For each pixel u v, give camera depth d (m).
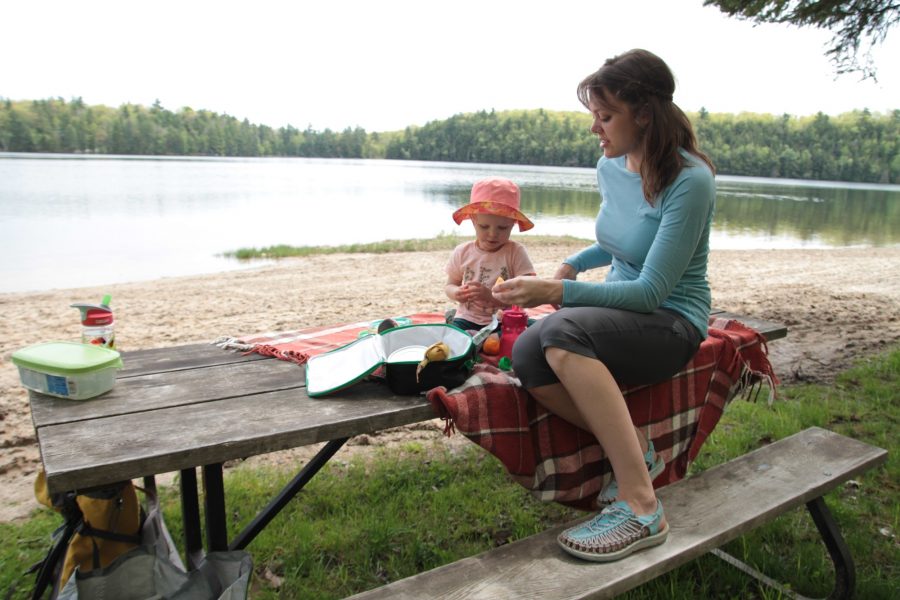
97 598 1.81
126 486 1.94
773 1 5.92
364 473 3.33
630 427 1.95
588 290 2.02
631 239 2.22
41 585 1.94
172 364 2.32
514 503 3.08
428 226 24.14
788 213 35.62
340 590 2.45
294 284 9.65
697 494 2.23
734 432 3.89
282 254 14.27
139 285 9.71
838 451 2.58
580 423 2.16
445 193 46.91
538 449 2.17
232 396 1.99
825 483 2.32
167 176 56.56
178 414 1.82
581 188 57.03
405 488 3.20
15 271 12.20
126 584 1.84
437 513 2.96
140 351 2.51
